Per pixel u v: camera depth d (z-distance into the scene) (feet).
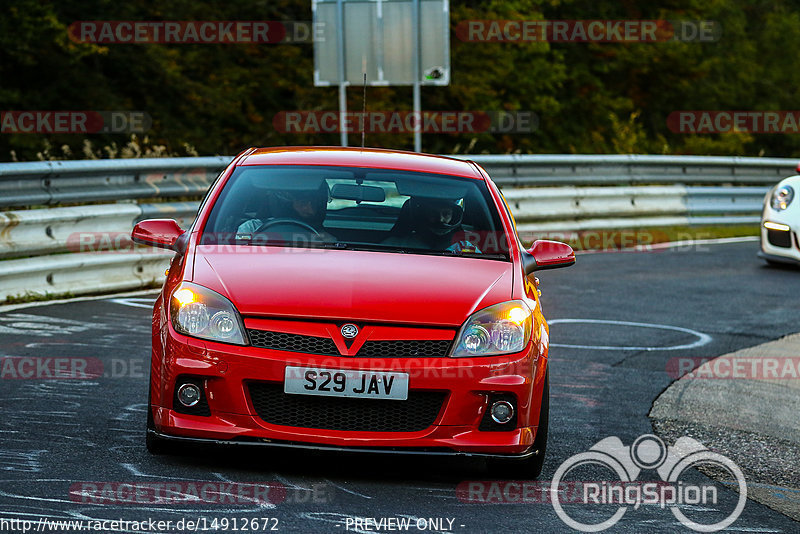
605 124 492.54
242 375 57.16
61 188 119.03
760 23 631.97
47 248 114.93
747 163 245.04
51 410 70.03
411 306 59.52
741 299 141.08
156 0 331.57
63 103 294.87
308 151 77.41
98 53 306.14
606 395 87.40
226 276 60.85
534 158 199.82
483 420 59.21
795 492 64.85
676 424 79.92
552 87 437.58
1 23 272.31
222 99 335.26
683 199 225.76
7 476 54.85
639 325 120.37
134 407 72.28
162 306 61.36
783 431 81.35
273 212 68.64
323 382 57.00
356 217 69.05
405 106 377.71
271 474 58.90
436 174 75.05
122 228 126.00
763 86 596.70
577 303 133.39
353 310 58.54
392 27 217.56
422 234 68.44
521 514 55.06
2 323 99.96
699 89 552.41
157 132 311.47
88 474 56.24
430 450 58.29
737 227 235.20
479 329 59.52
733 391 92.63
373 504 54.54
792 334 119.55
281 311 58.13
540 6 463.42
